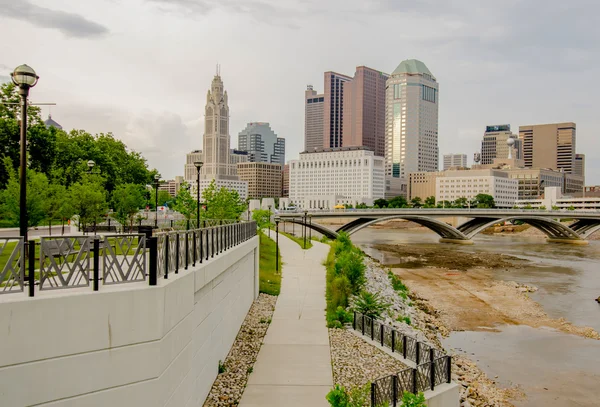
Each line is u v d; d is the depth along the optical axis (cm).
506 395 2377
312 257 5897
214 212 5725
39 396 952
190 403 1426
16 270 1002
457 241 12375
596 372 2738
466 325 3769
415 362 2092
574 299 4950
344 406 1355
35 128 4662
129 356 1080
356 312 2673
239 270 2538
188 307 1384
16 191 2953
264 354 2170
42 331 955
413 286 5591
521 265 7806
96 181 4488
